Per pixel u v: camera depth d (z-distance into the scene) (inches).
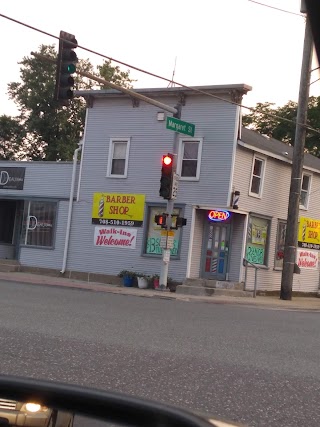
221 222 905.5
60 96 564.4
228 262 896.9
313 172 1044.5
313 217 1055.6
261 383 280.4
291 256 880.3
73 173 994.1
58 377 264.8
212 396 250.8
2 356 299.6
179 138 907.4
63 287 828.0
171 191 800.3
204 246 907.4
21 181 1055.0
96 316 482.6
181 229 893.8
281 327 506.0
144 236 924.6
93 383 258.1
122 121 957.8
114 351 332.8
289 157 989.2
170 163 794.8
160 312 557.6
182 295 801.6
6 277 881.5
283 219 989.2
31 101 1653.5
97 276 954.1
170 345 365.1
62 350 325.7
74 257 981.8
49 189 1026.1
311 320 601.0
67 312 495.2
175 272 890.1
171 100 917.8
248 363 325.4
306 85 857.5
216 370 302.2
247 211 896.9
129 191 944.3
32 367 280.7
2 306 502.3
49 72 1670.8
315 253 1062.4
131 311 545.3
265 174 941.2
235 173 874.1
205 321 509.0
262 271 938.7
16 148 1796.3
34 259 1019.9
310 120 1537.9
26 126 1708.9
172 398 243.0
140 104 943.0
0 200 1117.1
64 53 564.7
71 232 989.8
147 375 280.7
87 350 330.3
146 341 373.4
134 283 904.9
